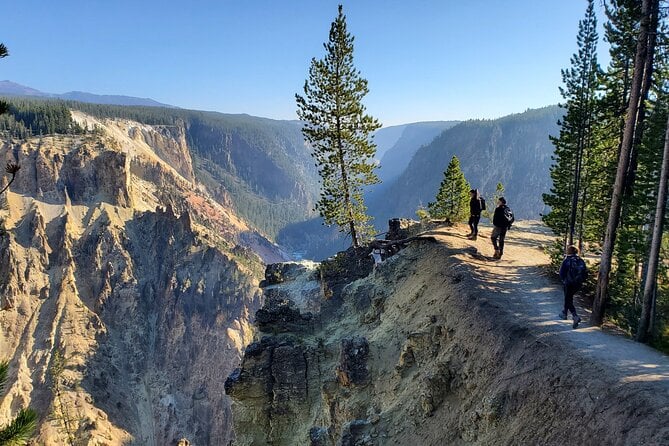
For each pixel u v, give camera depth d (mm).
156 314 166625
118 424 120875
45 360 129500
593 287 23438
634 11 23703
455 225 36250
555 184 37375
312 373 30078
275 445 28812
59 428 103312
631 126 18844
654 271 16938
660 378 12664
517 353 16594
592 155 35625
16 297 142000
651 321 17297
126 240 178875
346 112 39500
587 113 34062
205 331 161625
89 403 119625
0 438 9523
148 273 176500
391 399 22609
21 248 155875
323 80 39406
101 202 187500
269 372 30312
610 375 13195
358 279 36625
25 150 186750
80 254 167125
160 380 146750
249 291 173875
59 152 190625
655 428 10664
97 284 163000
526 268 25609
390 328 26688
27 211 172500
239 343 157250
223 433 135500
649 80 26016
